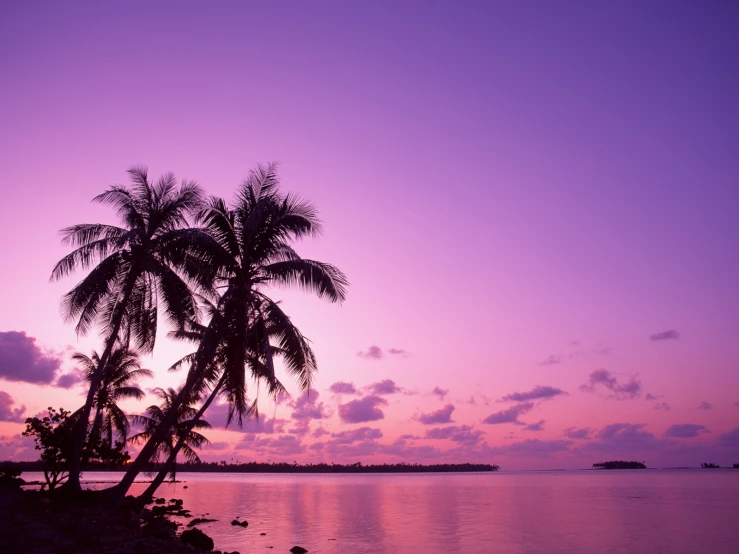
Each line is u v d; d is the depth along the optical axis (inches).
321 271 1102.4
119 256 1119.0
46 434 1182.3
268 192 1182.9
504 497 3034.0
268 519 1784.0
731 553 1112.2
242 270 1122.7
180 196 1203.2
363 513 2032.5
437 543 1266.0
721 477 6968.5
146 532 949.2
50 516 877.8
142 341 1191.6
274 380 1026.1
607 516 1855.3
